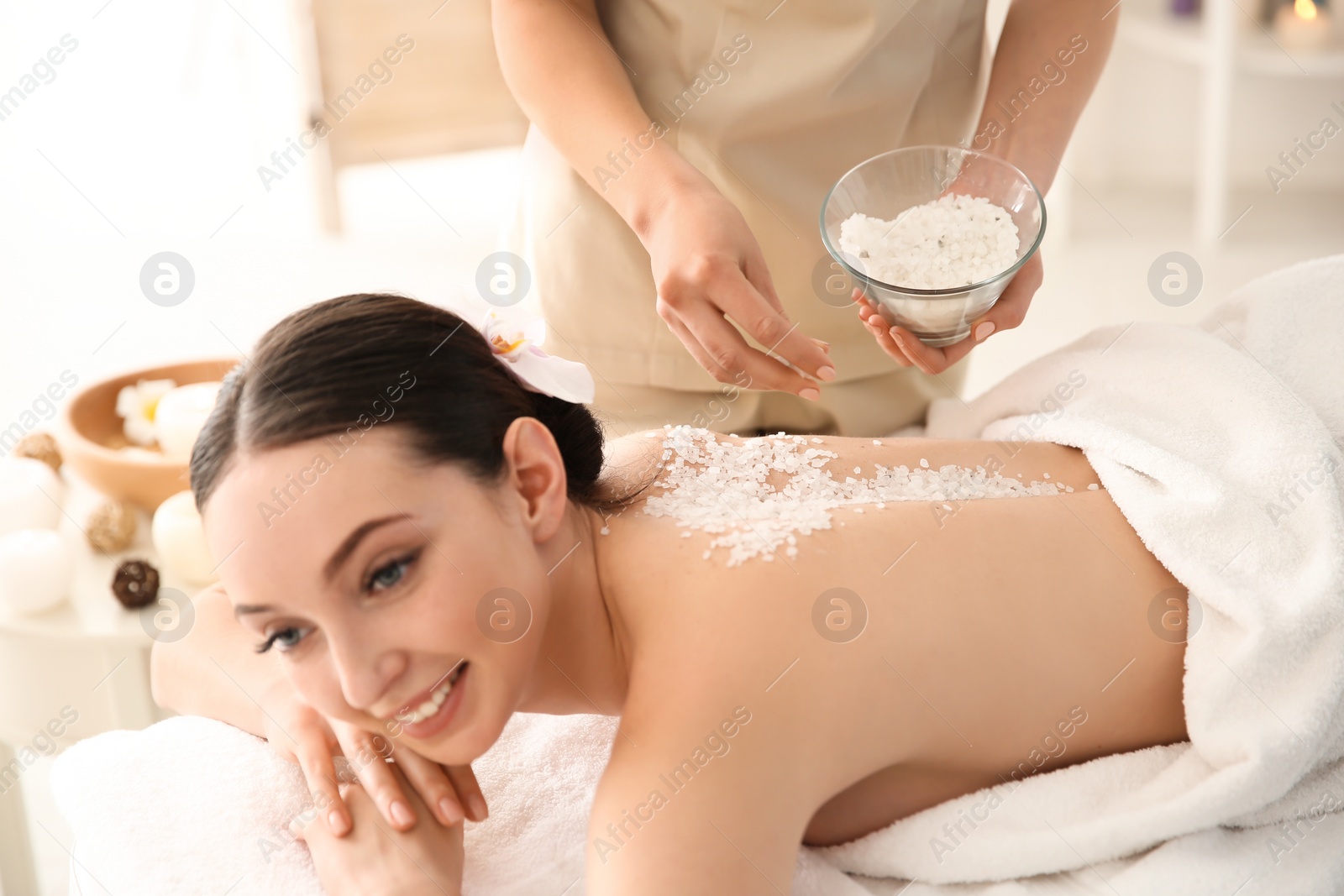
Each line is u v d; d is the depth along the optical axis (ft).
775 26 3.91
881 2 3.86
